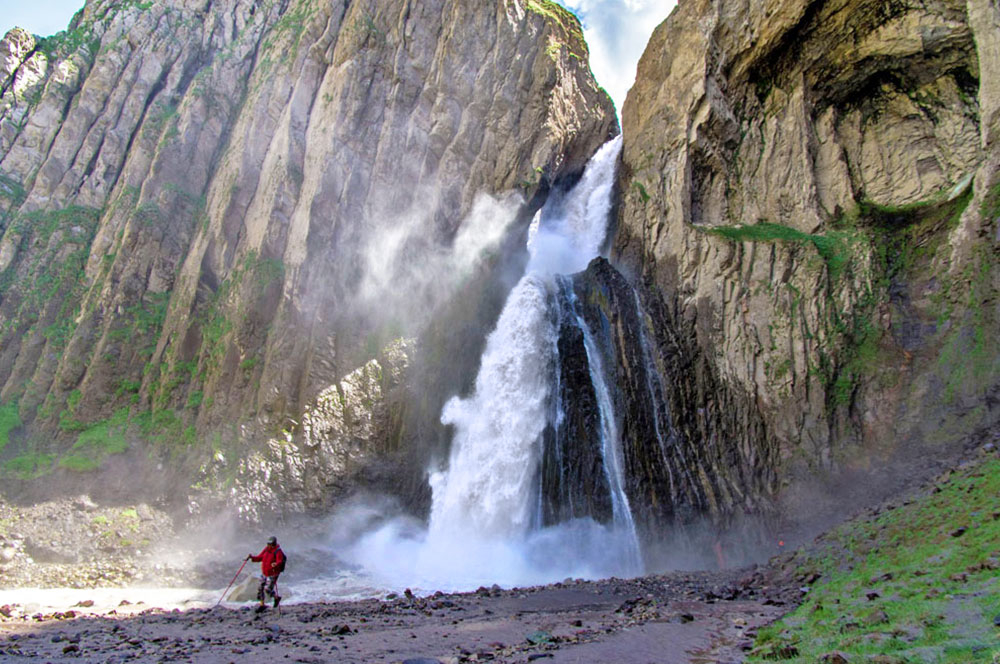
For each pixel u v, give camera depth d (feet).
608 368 93.81
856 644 20.51
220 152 132.26
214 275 114.21
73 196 126.21
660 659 23.86
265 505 87.66
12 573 69.46
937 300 74.43
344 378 101.60
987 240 70.23
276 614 44.42
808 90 95.81
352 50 125.39
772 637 25.54
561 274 117.91
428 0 132.26
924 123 88.53
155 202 119.14
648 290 99.14
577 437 91.20
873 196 90.27
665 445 85.76
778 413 80.02
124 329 106.83
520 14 136.36
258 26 148.77
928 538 38.32
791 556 53.01
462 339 109.81
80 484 85.81
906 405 71.82
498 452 96.17
